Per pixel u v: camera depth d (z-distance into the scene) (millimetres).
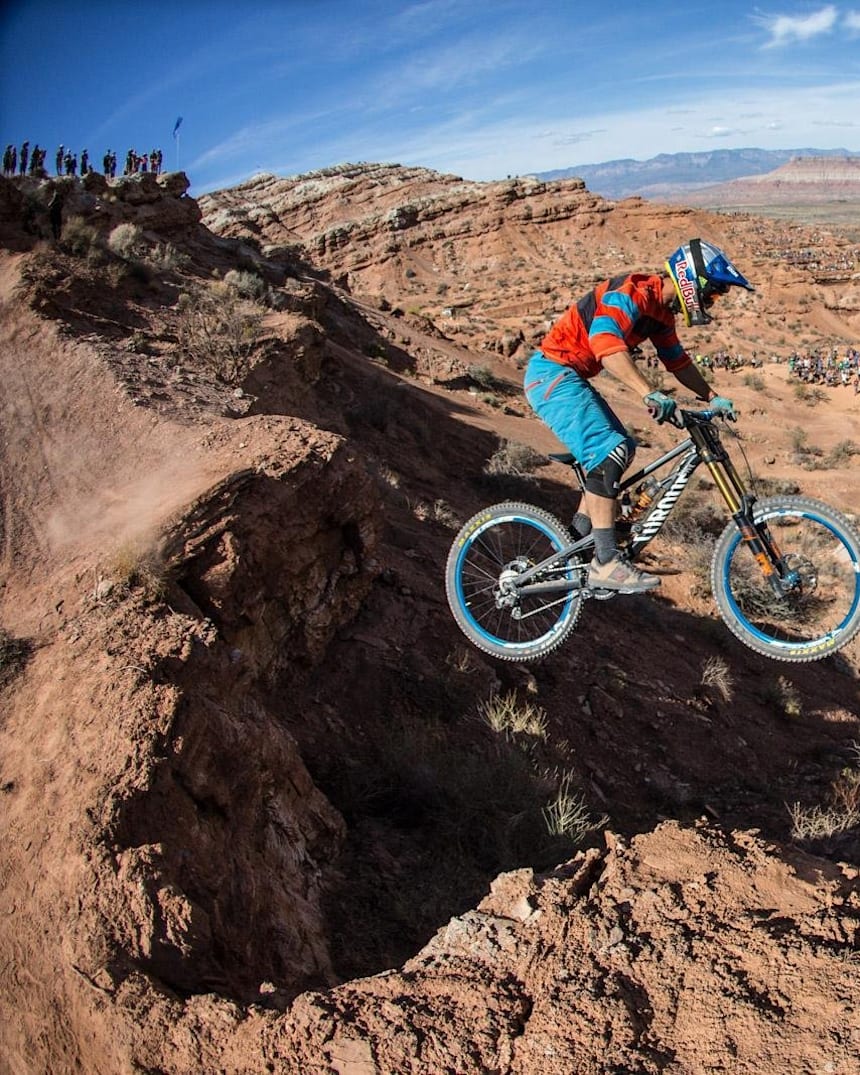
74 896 4336
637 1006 3062
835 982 2883
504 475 26016
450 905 6910
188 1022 3570
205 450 10156
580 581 5000
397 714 9945
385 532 14484
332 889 6719
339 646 10461
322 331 23641
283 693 9336
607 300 4543
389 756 8875
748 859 3771
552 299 99500
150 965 4051
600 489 4688
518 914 3760
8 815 5137
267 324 21781
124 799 4965
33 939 4180
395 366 39281
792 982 2949
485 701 10867
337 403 26031
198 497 8453
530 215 132125
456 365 42625
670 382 54969
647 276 4621
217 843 5379
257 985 4750
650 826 10305
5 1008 3863
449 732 10039
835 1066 2561
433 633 11531
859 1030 2648
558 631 5125
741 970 3082
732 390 70188
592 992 3129
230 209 159125
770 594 5762
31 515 9820
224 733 6074
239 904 5152
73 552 8656
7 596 8250
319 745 8922
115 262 19969
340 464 9781
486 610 5480
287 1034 3344
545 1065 2912
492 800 8609
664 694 13625
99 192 29688
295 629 9516
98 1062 3559
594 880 3949
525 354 58719
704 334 91438
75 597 7570
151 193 31875
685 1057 2807
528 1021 3150
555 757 10727
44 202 21391
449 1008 3281
